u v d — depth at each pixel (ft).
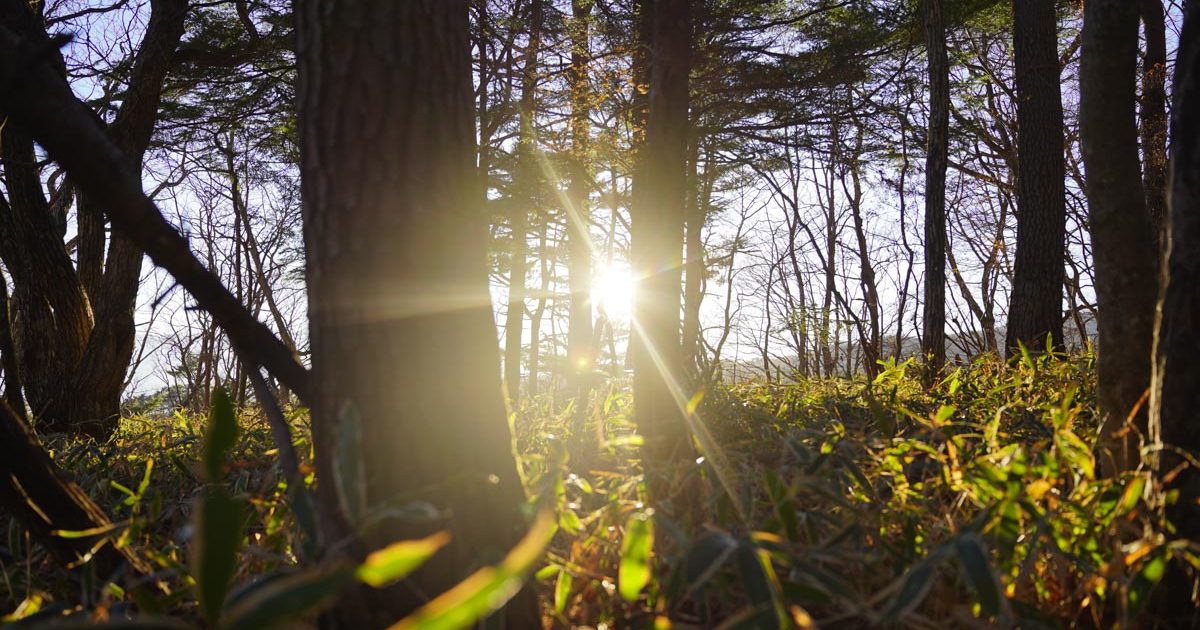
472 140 6.90
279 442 7.09
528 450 13.23
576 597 7.72
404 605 6.11
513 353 35.24
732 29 39.75
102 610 6.55
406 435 6.22
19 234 29.94
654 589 7.46
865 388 18.21
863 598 6.58
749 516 7.82
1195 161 6.70
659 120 11.39
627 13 36.17
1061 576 7.32
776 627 5.21
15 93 5.62
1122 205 8.37
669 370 10.86
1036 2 31.40
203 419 24.20
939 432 9.23
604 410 14.16
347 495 5.66
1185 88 6.80
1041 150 30.66
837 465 9.41
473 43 34.91
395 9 6.44
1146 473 7.14
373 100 6.36
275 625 3.83
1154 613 6.90
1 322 10.90
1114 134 8.45
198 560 4.70
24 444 7.73
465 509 6.23
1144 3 39.17
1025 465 7.77
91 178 5.95
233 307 6.88
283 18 34.76
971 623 6.15
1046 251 30.12
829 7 41.27
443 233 6.40
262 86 38.22
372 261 6.26
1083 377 15.89
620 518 8.38
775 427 13.96
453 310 6.40
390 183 6.31
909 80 43.73
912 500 8.99
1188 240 6.74
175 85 37.14
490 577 3.46
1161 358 6.95
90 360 30.66
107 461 16.21
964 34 51.11
